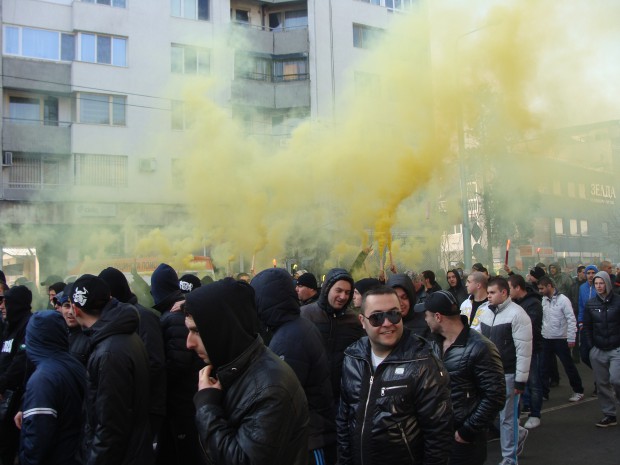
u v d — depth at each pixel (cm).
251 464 207
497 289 531
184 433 409
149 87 2434
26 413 333
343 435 322
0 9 2267
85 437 311
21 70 2283
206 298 224
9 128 2256
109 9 2409
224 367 224
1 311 622
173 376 409
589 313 684
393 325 305
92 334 317
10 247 2202
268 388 219
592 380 980
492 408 370
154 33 2470
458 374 381
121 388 297
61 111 2384
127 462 300
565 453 581
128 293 415
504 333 523
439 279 1312
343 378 324
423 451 296
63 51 2373
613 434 641
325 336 444
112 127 2361
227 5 2644
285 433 216
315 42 2753
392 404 295
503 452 525
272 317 358
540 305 692
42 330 351
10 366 472
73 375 351
